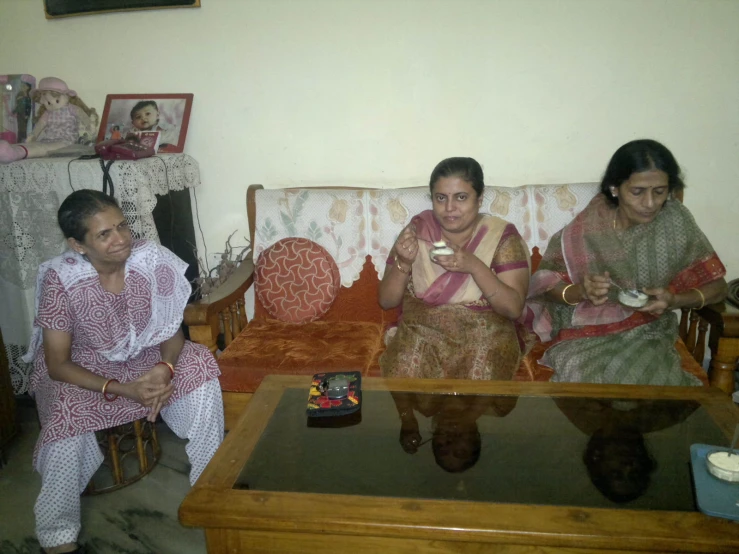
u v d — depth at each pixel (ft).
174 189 7.08
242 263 7.25
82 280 4.87
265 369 5.62
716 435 3.87
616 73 6.71
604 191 5.63
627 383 4.97
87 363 5.13
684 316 6.20
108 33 7.54
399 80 7.10
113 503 5.44
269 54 7.26
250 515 3.11
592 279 5.19
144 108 7.50
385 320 6.89
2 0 7.63
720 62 6.50
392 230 6.75
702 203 7.00
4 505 5.55
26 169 6.33
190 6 7.18
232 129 7.61
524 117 7.00
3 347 6.27
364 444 3.90
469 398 4.40
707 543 2.83
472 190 5.43
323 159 7.55
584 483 3.45
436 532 2.99
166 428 6.84
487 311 5.57
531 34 6.72
